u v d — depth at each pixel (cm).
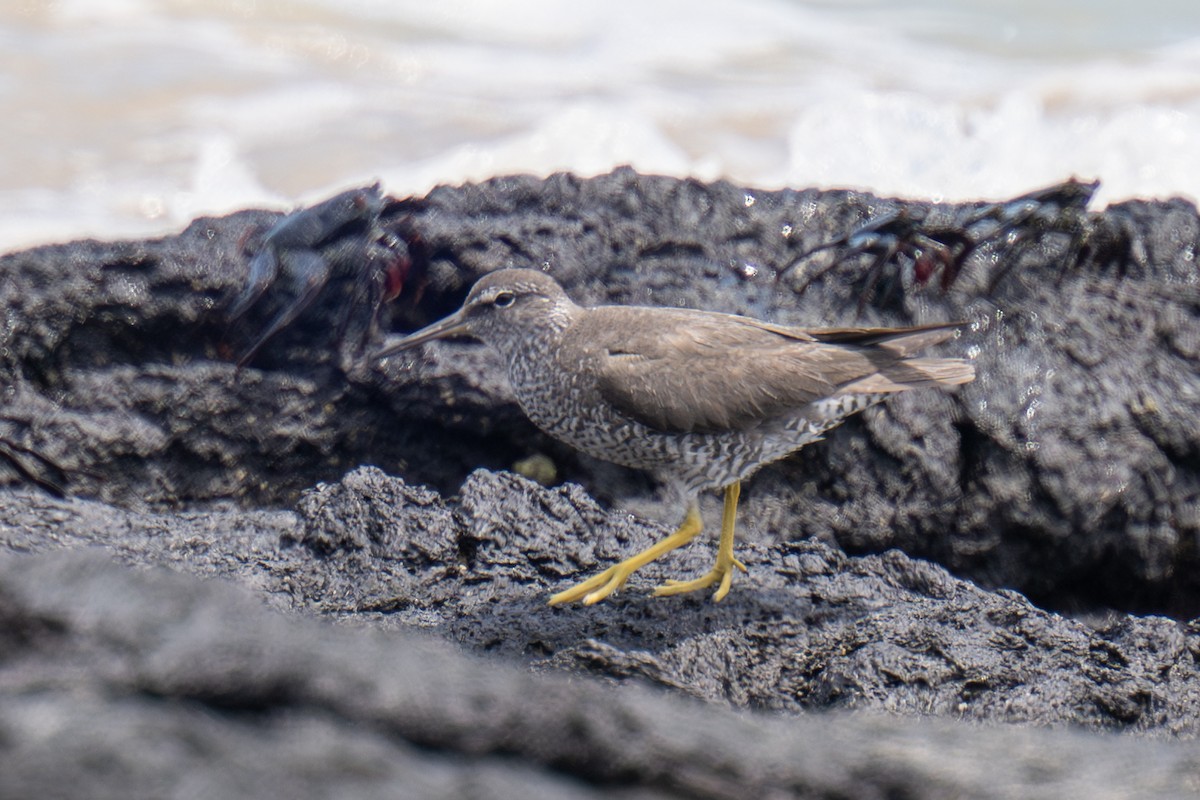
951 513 1270
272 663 573
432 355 1281
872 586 1082
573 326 1093
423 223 1305
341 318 1298
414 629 996
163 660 567
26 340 1268
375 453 1307
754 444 1053
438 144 2405
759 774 584
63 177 2219
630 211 1346
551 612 1023
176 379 1295
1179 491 1281
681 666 972
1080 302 1330
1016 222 1324
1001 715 915
